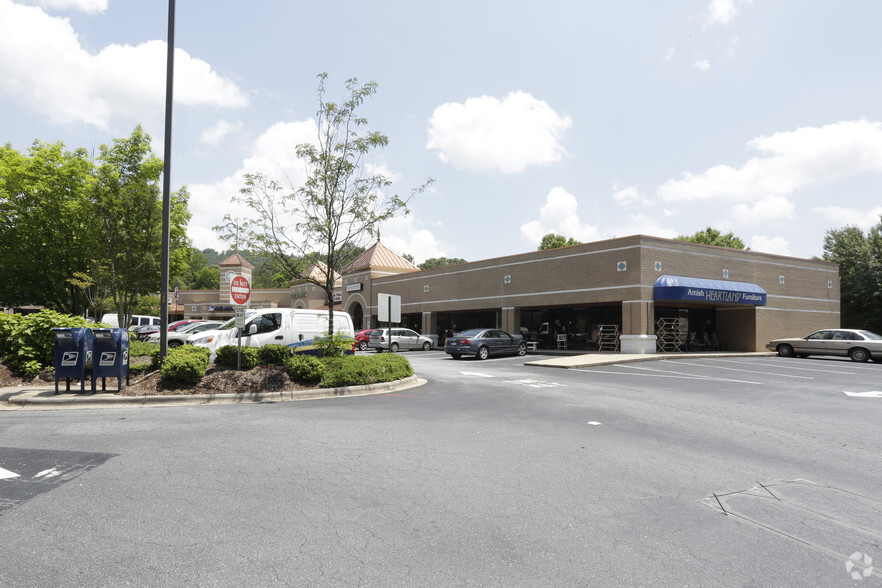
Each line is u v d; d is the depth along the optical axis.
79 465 5.43
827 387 13.05
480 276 32.19
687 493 4.96
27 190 24.91
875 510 4.59
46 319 12.31
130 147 23.98
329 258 13.59
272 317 15.41
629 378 15.09
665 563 3.51
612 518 4.30
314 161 13.18
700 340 28.66
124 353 10.43
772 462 6.10
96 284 21.97
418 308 37.38
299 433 7.15
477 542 3.78
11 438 6.59
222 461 5.68
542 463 5.88
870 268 35.62
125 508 4.27
